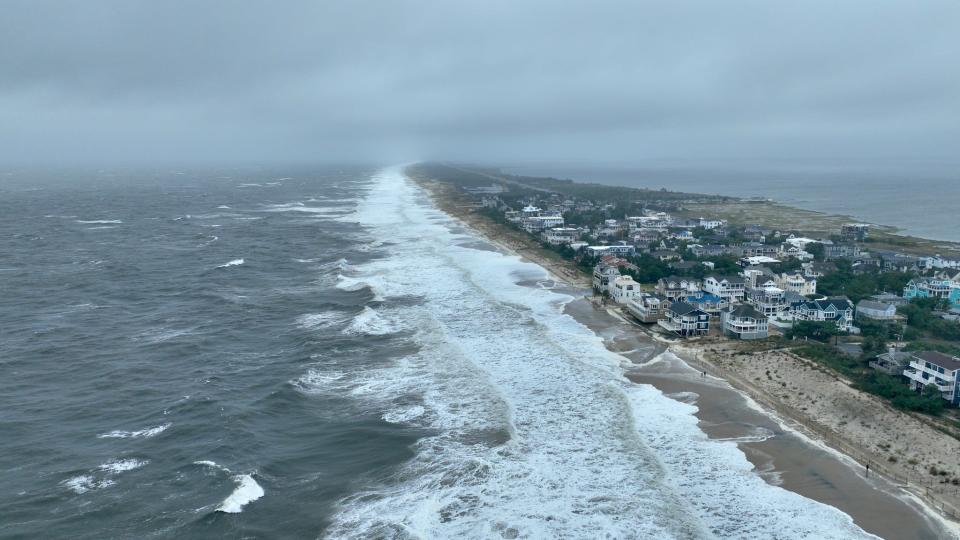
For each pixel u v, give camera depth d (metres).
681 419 72.50
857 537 51.91
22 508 55.59
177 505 56.41
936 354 78.56
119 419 72.38
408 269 150.50
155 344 96.81
